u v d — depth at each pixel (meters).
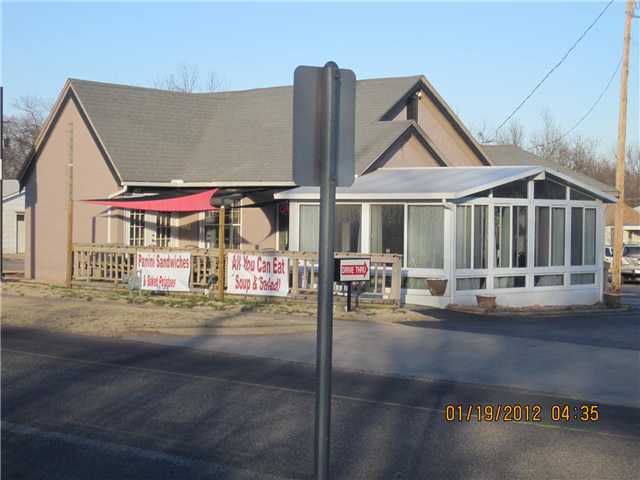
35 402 9.75
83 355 13.08
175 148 27.39
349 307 18.23
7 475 7.00
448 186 20.86
